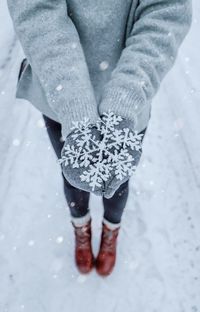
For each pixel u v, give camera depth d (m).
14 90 1.76
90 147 0.65
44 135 1.62
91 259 1.29
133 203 1.45
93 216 1.42
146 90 0.71
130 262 1.32
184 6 0.74
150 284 1.28
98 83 0.88
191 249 1.36
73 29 0.74
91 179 0.63
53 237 1.36
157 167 1.56
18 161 1.53
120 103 0.68
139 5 0.76
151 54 0.72
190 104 1.78
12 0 0.72
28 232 1.36
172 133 1.68
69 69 0.69
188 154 1.61
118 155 0.64
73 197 1.11
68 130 0.67
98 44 0.81
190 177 1.54
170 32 0.73
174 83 1.88
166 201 1.47
